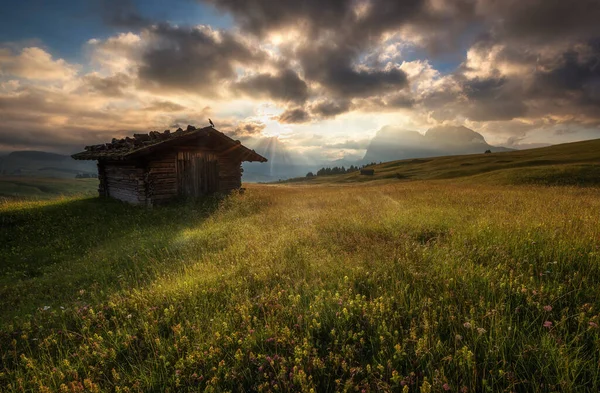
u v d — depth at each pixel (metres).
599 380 2.46
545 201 12.05
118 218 14.56
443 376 2.54
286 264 5.91
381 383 2.55
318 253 6.38
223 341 3.51
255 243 7.70
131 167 17.22
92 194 23.50
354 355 3.08
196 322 3.99
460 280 4.30
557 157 63.41
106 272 7.54
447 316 3.45
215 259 7.05
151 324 4.09
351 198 17.22
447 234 6.97
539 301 3.51
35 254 10.33
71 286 6.92
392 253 5.77
